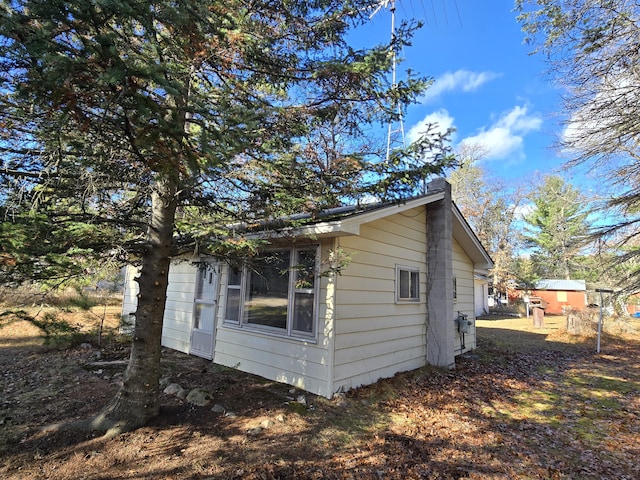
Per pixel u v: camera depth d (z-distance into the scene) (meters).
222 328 6.91
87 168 3.26
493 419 4.78
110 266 3.25
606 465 3.60
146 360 3.80
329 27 3.85
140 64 2.16
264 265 5.50
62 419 3.87
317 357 5.27
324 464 3.31
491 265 10.40
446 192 7.76
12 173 3.00
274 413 4.36
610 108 7.31
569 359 9.32
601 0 5.97
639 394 6.16
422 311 7.61
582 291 25.19
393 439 3.92
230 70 3.34
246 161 3.55
